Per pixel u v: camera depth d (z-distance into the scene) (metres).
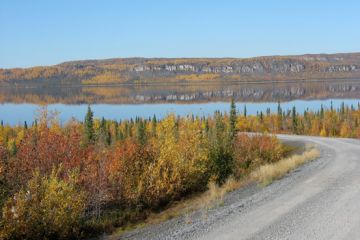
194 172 25.83
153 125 92.56
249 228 11.61
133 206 21.52
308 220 11.99
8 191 16.36
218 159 29.78
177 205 21.91
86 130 49.62
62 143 21.55
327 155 29.88
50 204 15.18
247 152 39.44
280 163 25.34
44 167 19.88
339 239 10.28
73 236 15.80
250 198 15.86
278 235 10.84
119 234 14.98
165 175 23.11
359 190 15.56
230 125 55.09
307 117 123.12
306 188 16.56
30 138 21.72
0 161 17.31
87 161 21.27
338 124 113.75
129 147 24.20
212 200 17.83
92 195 19.59
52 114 31.48
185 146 28.08
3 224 13.99
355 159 25.92
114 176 21.83
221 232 11.45
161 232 12.61
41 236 14.90
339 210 12.87
